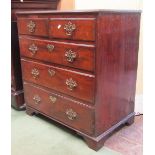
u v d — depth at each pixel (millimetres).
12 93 2105
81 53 1412
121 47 1547
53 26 1532
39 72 1790
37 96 1889
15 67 2043
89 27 1319
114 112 1646
